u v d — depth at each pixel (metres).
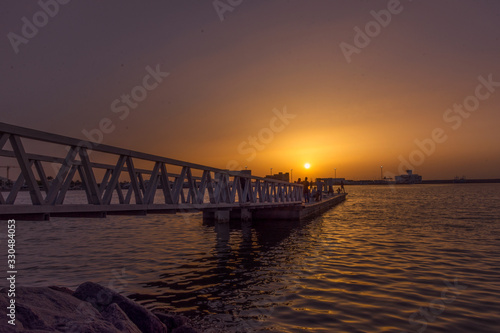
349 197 70.81
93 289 5.20
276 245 13.42
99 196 7.02
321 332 5.20
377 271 8.98
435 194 81.69
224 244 13.71
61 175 6.14
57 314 4.02
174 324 5.38
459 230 17.69
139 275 8.67
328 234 16.58
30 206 5.50
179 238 15.46
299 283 7.91
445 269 9.15
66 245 13.45
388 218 24.94
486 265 9.62
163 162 9.52
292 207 23.23
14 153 5.32
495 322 5.55
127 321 4.31
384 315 5.88
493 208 34.28
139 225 21.45
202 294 7.13
